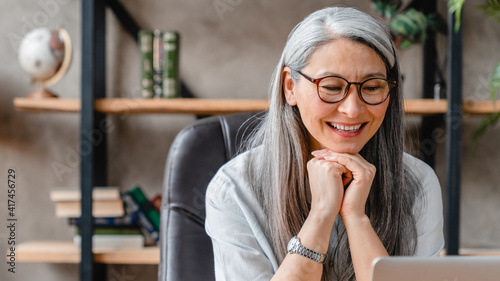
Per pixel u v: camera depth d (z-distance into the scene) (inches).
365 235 38.2
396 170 42.0
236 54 81.3
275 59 81.3
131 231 72.1
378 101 37.1
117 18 80.4
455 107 67.3
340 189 38.9
